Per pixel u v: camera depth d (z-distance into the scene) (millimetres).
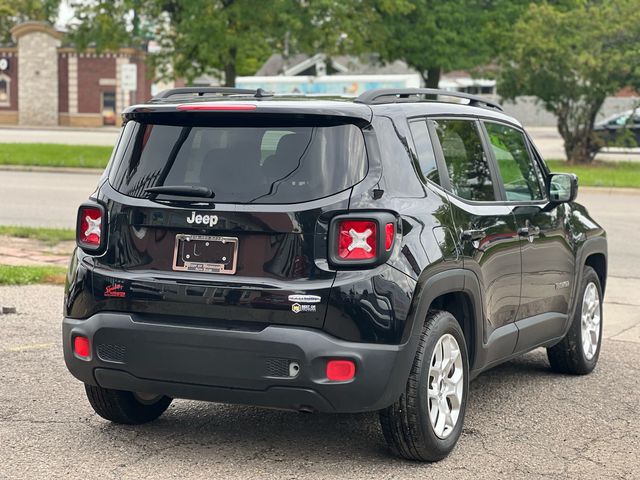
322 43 33344
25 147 33688
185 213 4848
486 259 5539
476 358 5535
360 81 37344
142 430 5605
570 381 7035
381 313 4637
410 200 4934
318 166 4762
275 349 4621
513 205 6066
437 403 5090
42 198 18797
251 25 31234
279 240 4699
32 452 5172
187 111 4953
